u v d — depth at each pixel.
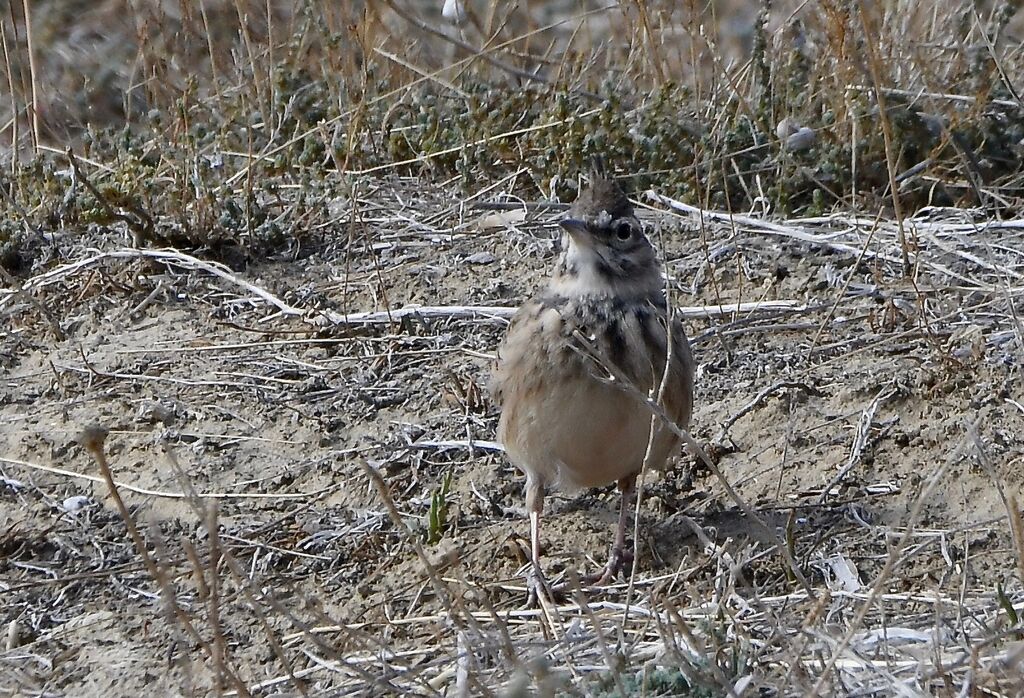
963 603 8.34
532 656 8.17
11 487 10.64
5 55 16.02
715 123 15.23
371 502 10.38
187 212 14.26
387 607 9.27
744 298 12.95
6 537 10.09
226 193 14.52
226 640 8.93
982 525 9.01
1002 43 16.11
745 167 14.91
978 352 11.49
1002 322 12.05
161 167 14.93
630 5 17.33
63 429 11.31
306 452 10.98
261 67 16.86
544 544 9.95
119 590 9.53
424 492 10.49
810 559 9.42
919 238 13.53
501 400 9.68
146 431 11.28
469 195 15.02
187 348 12.50
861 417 10.92
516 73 15.68
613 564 9.59
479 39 18.28
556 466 9.51
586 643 8.38
